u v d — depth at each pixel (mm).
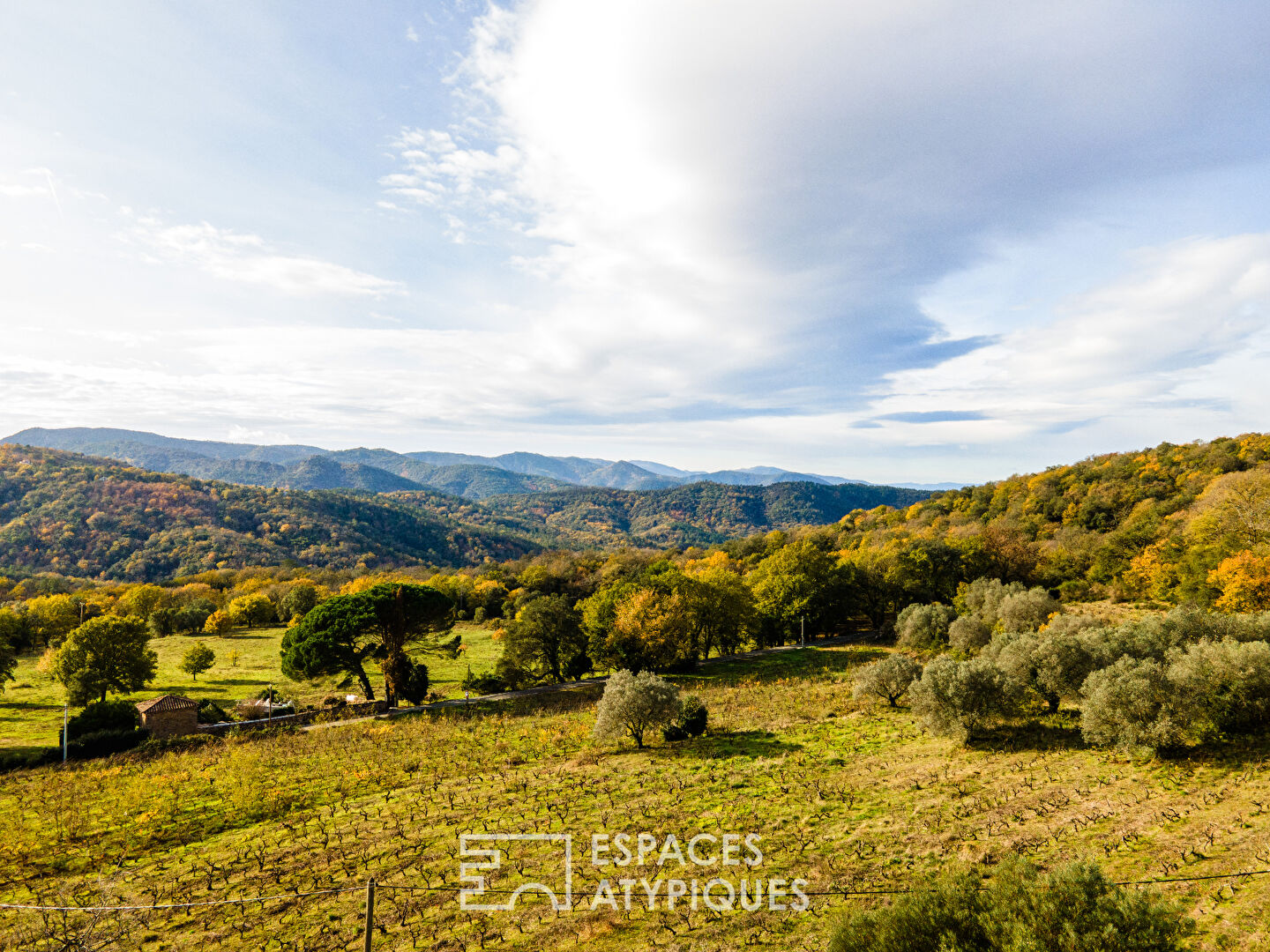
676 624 55250
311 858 19953
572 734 35000
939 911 9391
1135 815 16750
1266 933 10750
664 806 22266
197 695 51250
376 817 23297
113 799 26828
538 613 57375
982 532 81062
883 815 19578
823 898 14914
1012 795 19766
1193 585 45625
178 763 32219
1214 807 16203
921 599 73688
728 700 42531
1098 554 64312
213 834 22953
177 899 17828
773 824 19828
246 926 16109
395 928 15508
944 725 26016
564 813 22266
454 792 25609
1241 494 55438
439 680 56969
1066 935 8453
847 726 32094
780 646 72062
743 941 13539
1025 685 27234
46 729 40594
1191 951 10719
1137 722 20359
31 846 21953
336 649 45906
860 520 150125
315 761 31828
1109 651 26172
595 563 127312
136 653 46500
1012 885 9461
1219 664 21000
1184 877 13195
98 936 16062
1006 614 48812
